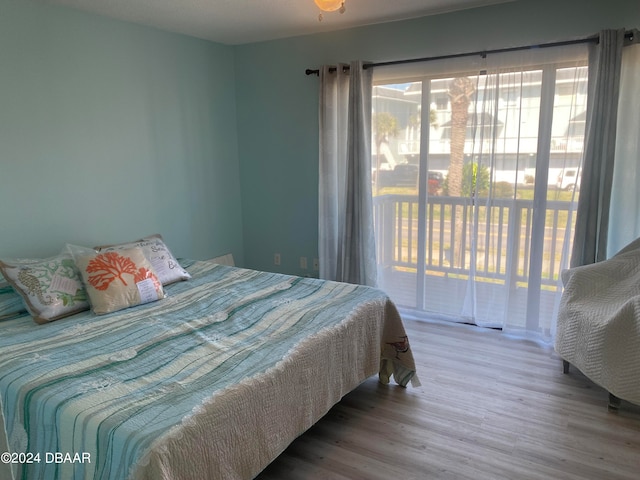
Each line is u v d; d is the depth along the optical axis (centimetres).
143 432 134
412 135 349
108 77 315
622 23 272
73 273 253
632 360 219
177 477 134
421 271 367
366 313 240
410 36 335
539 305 319
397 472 192
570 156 294
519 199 312
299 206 413
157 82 350
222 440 150
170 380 165
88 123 306
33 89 274
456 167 337
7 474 79
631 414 231
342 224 374
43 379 166
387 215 372
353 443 212
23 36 266
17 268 240
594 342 235
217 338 203
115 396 154
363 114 351
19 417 158
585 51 280
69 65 291
